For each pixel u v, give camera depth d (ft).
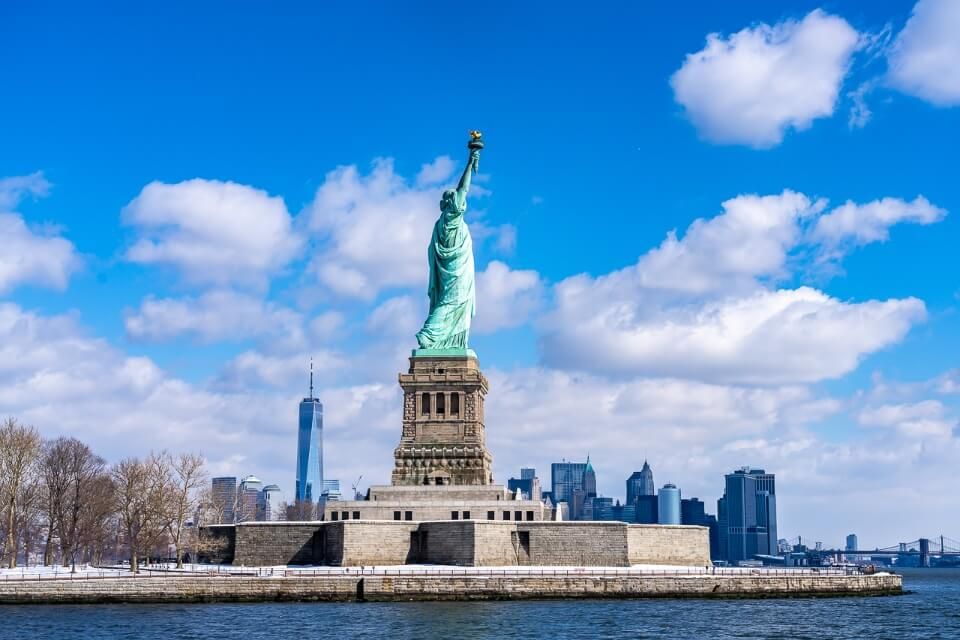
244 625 579.89
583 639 539.29
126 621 595.47
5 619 604.08
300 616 615.98
